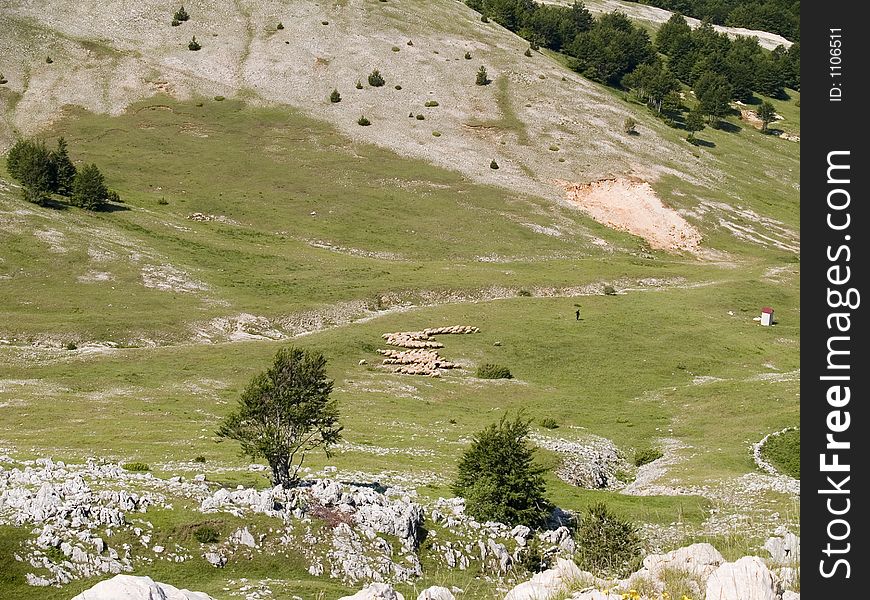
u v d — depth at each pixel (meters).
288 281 126.56
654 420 83.62
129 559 37.62
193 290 117.75
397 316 115.94
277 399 51.16
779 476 64.12
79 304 107.12
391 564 41.56
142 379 84.25
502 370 98.06
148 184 162.88
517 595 17.59
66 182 143.88
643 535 47.09
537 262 149.00
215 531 40.34
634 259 155.25
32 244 121.88
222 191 164.12
